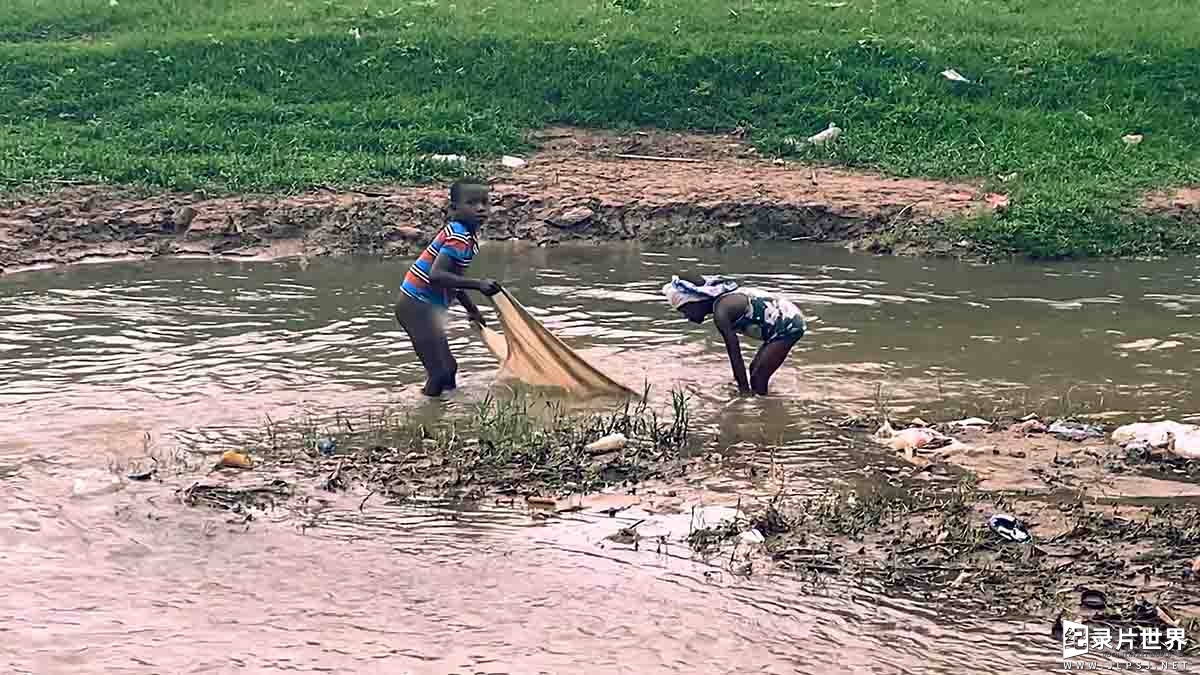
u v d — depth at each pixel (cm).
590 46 2008
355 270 1366
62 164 1608
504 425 824
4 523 680
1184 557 642
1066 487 735
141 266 1376
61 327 1098
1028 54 2012
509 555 646
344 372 967
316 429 832
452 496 720
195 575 627
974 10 2230
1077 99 1928
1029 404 897
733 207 1534
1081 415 871
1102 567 631
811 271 1357
